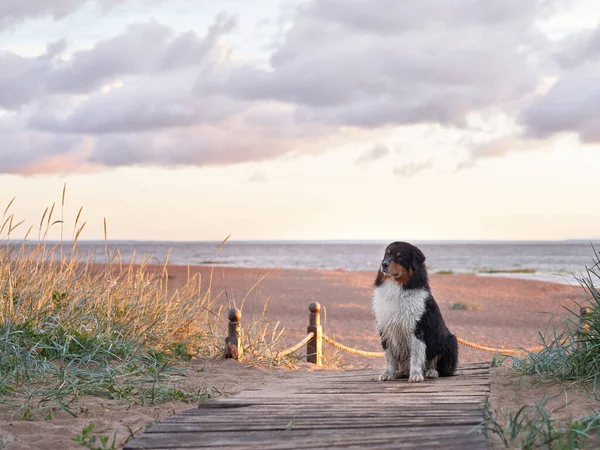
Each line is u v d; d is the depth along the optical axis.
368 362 12.32
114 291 8.14
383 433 3.97
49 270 7.75
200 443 3.91
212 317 9.34
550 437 3.62
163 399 5.79
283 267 65.44
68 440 4.34
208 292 9.27
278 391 5.83
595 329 5.53
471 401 4.90
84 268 8.19
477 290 31.95
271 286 31.23
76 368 6.08
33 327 6.73
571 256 115.38
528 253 142.00
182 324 8.45
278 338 9.58
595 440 3.75
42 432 4.54
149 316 8.06
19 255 7.62
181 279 26.50
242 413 4.70
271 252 155.12
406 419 4.30
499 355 9.97
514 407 4.70
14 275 7.39
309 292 28.66
